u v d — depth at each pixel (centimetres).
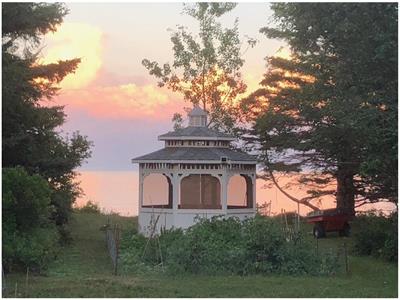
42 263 1434
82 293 1172
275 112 2445
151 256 1597
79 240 2075
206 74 2959
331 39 1378
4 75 1619
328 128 2023
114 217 2909
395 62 1295
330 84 1588
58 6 1944
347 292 1221
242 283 1311
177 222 2000
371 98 1343
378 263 1661
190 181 2102
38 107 1930
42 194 1462
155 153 2109
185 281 1333
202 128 2162
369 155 1477
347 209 2447
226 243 1552
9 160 1823
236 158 2039
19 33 1817
